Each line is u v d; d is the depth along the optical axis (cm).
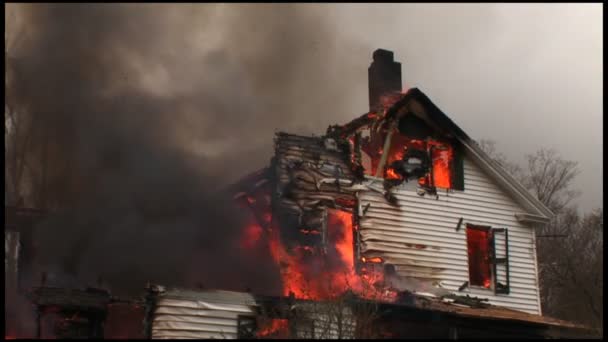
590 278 3625
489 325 2156
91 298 2003
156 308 1909
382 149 2559
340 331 1933
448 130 2650
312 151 2466
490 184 2719
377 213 2488
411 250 2503
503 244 2675
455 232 2600
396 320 2044
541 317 2389
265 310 1991
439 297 2441
